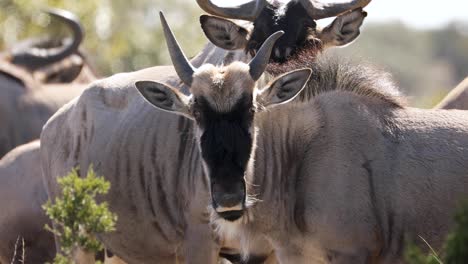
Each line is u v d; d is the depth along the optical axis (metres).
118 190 33.09
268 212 29.11
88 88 35.53
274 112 29.27
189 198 30.89
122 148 33.16
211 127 27.45
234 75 27.80
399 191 28.14
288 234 29.14
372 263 28.20
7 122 49.53
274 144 29.19
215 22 35.59
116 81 35.06
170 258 32.72
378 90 29.58
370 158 28.39
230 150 27.16
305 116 29.14
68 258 27.28
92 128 34.66
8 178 39.59
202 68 28.36
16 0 81.25
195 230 30.59
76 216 25.86
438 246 28.03
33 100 50.31
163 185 31.97
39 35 81.75
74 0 85.00
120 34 92.25
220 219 28.92
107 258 35.03
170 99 29.00
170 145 31.88
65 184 26.23
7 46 76.31
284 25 35.09
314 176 28.50
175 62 28.89
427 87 179.12
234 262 30.89
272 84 28.75
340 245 28.14
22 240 37.34
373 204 28.09
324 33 36.22
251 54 35.19
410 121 29.03
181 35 98.69
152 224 32.50
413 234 28.08
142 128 32.84
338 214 28.05
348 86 29.61
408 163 28.34
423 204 28.05
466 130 28.78
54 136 36.22
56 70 55.81
